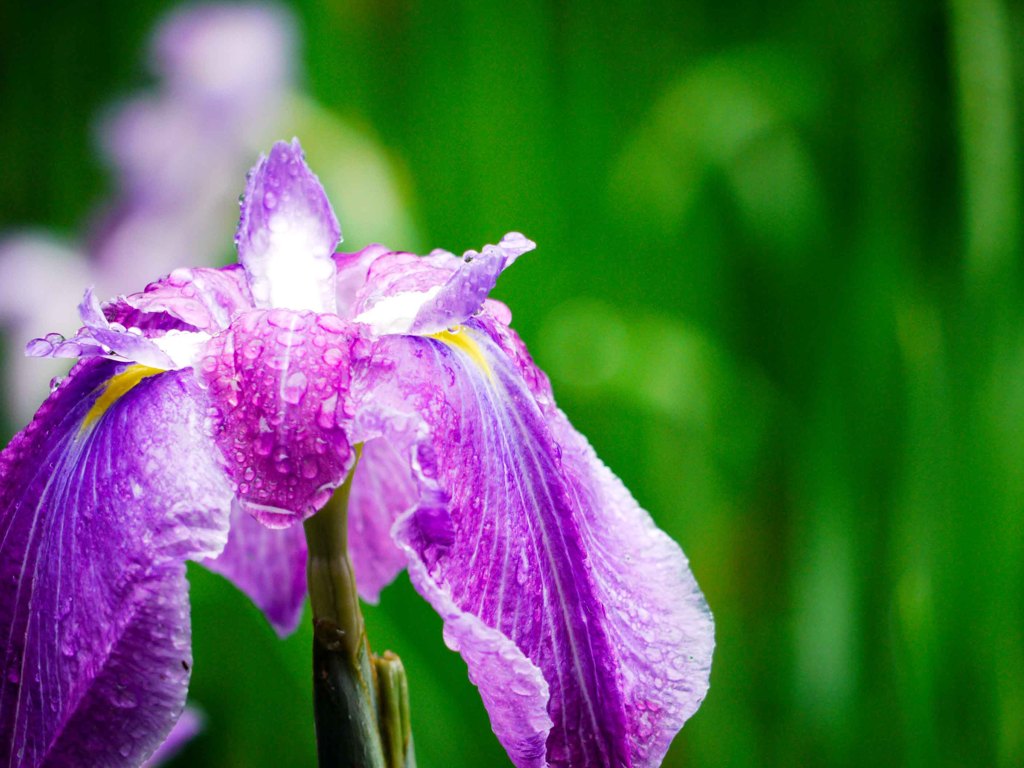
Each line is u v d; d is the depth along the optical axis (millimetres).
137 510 635
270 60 1387
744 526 1371
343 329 647
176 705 629
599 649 652
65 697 636
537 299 1349
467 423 650
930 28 1285
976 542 1071
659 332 1291
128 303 661
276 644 1137
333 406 638
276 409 637
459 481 644
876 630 1218
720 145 1331
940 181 1290
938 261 1285
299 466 635
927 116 1288
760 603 1363
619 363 1241
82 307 646
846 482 1221
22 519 657
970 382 1091
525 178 1398
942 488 1099
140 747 628
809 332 1361
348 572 655
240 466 635
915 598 1044
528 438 660
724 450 1359
